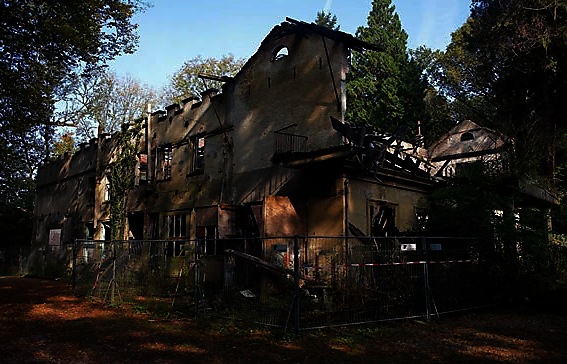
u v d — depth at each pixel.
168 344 7.62
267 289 10.38
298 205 14.12
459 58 39.09
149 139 22.44
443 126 42.06
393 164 15.18
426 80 33.44
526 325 9.30
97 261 13.97
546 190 20.16
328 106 14.76
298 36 16.16
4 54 15.30
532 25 23.33
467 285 10.74
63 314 10.86
